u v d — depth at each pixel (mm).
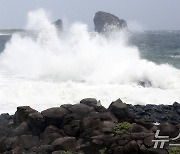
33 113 16156
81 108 16281
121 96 25203
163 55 62938
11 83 28078
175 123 18844
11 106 22281
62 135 15281
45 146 14211
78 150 14008
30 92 25109
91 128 14898
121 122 15984
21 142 14906
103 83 29422
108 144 13633
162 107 21922
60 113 15914
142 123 15477
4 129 16203
